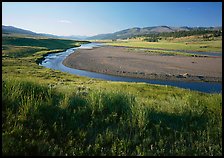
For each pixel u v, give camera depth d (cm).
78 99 679
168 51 10881
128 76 4512
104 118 579
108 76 4497
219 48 13400
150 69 5200
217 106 755
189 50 12112
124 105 669
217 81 4147
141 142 476
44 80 2953
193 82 4078
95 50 10850
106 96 709
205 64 6088
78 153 412
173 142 488
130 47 14550
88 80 3447
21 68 4447
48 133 459
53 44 13575
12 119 487
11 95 582
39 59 6669
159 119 584
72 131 495
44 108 564
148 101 830
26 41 12331
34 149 406
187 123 595
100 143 456
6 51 7381
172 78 4353
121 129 523
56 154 402
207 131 531
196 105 763
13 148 392
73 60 6594
